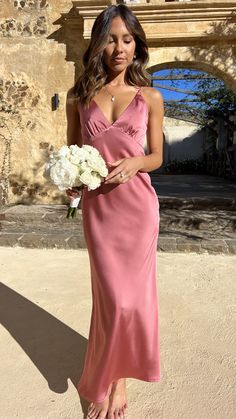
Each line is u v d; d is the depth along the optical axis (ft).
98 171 5.31
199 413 6.42
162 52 22.49
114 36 5.76
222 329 9.40
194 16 20.88
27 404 6.63
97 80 5.99
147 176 6.14
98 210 6.00
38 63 23.38
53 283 12.46
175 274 13.43
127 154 5.85
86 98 6.05
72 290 11.85
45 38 23.17
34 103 23.70
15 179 24.29
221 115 51.75
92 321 6.40
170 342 8.76
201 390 7.04
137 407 6.55
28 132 23.94
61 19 22.88
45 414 6.38
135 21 5.78
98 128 5.91
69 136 6.63
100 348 5.90
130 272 5.82
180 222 19.88
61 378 7.43
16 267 14.11
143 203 5.97
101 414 6.17
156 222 6.14
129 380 7.34
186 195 26.32
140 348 5.98
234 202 22.66
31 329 9.41
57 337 9.03
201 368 7.75
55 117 23.73
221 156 58.75
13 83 23.63
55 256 15.58
